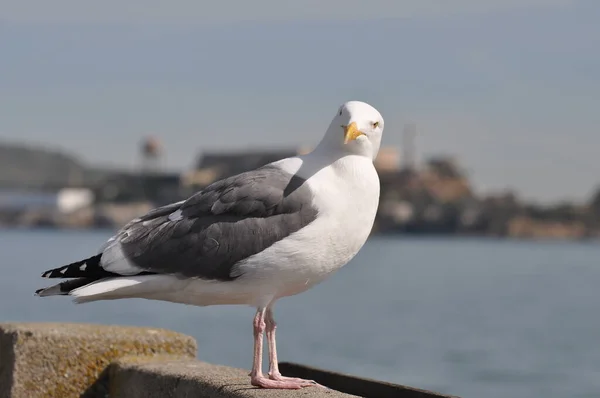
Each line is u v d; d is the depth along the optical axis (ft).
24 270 199.41
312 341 98.78
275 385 19.94
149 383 22.16
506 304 146.92
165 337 24.26
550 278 224.94
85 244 393.70
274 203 19.92
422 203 645.10
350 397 18.85
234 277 19.94
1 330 24.02
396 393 21.13
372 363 85.20
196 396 20.79
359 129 20.36
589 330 111.24
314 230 19.86
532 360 87.76
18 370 23.04
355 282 202.59
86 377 23.56
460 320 122.31
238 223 19.93
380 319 122.21
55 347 23.32
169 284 20.24
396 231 638.12
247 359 79.05
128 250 20.34
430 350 93.09
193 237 20.04
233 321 102.94
